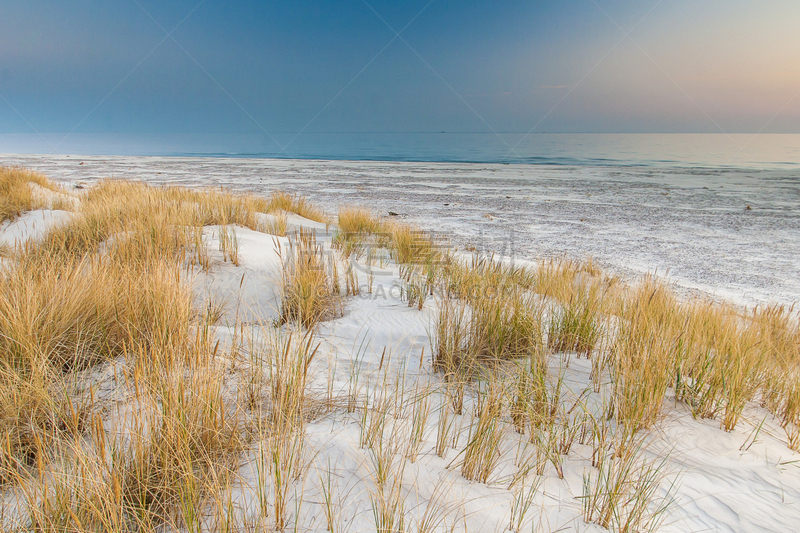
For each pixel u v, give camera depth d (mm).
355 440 2156
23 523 1466
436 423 2459
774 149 96125
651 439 2453
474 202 18906
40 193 9883
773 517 1876
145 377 2070
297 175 31172
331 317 4527
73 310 2803
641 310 3836
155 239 5215
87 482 1552
